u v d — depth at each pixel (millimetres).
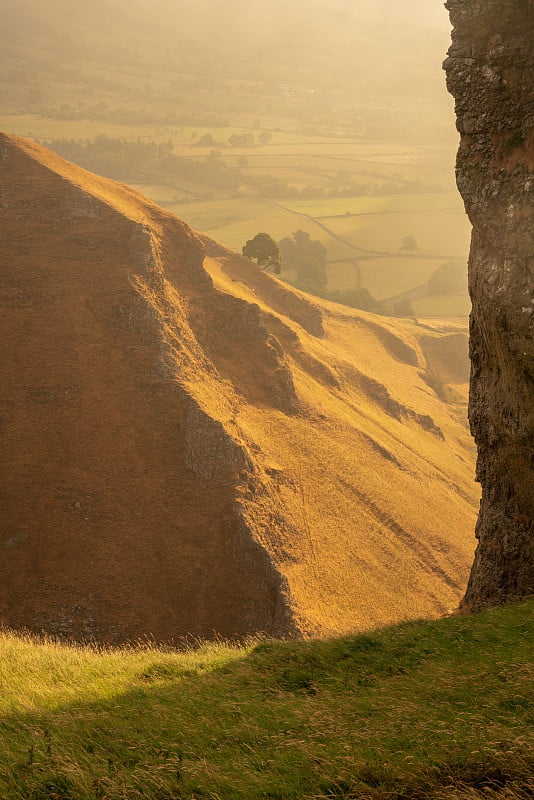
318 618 80125
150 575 81562
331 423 118500
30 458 88000
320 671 22484
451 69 32625
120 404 94875
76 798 14164
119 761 15688
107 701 20875
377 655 22984
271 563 81938
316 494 100750
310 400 121000
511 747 14234
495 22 31312
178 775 14586
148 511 86625
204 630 79062
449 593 98562
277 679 22266
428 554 104062
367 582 92000
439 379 188875
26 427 90625
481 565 34469
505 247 30625
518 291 29891
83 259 108875
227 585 82125
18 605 76000
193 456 91125
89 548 82125
